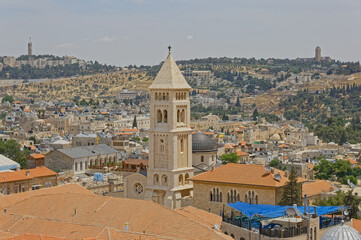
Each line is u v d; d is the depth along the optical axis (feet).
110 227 504.84
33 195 647.15
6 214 543.80
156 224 515.50
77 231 493.77
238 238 538.06
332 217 575.79
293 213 515.91
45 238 446.60
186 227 500.33
